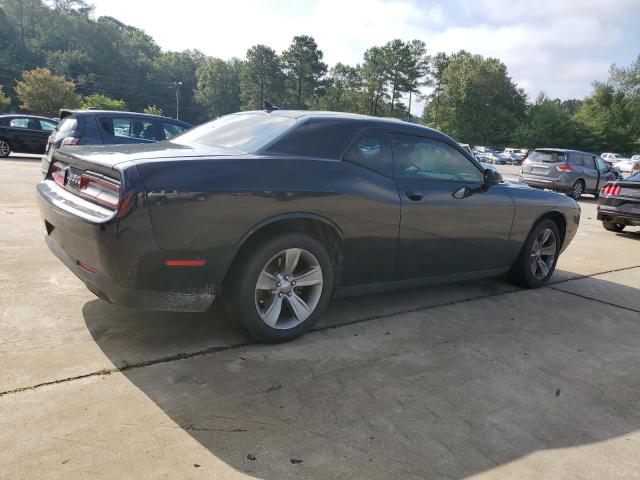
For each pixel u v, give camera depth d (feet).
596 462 7.40
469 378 9.75
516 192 15.05
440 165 13.01
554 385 9.77
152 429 7.32
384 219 11.49
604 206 30.71
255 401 8.30
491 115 286.46
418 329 12.09
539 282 16.46
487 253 14.44
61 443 6.86
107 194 8.91
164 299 9.02
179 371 9.08
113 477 6.29
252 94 382.22
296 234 10.16
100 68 389.80
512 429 8.09
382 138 11.81
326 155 10.82
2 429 7.05
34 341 9.82
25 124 50.75
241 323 10.05
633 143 262.88
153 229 8.48
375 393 8.88
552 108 265.34
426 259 12.79
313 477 6.57
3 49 354.33
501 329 12.55
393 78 334.44
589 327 13.20
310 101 376.07
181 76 446.60
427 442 7.55
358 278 11.73
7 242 17.08
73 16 400.67
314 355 10.19
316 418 7.95
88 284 9.29
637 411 9.01
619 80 278.26
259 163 9.71
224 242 9.19
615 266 20.98
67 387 8.27
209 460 6.76
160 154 9.46
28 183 31.89
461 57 306.55
